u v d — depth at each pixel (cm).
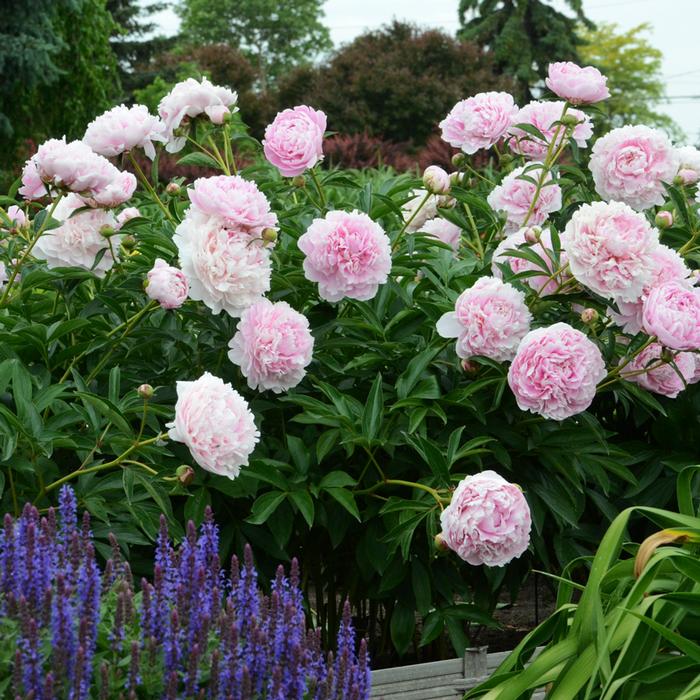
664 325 241
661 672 173
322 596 285
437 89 2267
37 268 296
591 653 186
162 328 263
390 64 2327
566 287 271
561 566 271
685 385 279
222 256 238
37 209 352
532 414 270
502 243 283
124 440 231
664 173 289
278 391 248
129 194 266
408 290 301
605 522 285
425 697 234
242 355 245
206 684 169
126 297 273
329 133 294
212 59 2780
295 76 2409
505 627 343
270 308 245
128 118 269
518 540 228
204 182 241
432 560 252
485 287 253
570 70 294
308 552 277
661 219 278
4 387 232
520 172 319
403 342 283
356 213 255
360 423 256
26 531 173
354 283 254
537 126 330
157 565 169
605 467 273
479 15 3206
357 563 264
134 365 277
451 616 258
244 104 2364
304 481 254
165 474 234
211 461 215
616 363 286
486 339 252
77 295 304
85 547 182
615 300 251
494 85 2358
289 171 282
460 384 276
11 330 265
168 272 239
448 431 271
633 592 177
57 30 1302
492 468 274
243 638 177
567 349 244
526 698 198
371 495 258
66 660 156
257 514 236
